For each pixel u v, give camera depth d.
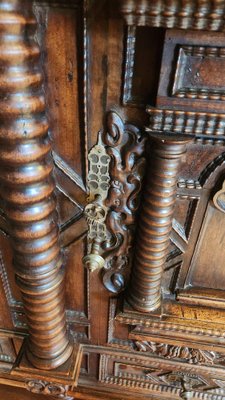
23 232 0.48
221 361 0.72
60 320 0.63
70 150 0.50
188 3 0.32
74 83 0.44
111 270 0.63
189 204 0.54
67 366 0.69
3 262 0.65
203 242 0.58
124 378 0.86
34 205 0.46
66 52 0.42
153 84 0.43
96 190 0.53
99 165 0.51
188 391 0.81
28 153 0.42
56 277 0.56
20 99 0.38
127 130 0.47
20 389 0.94
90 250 0.59
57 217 0.54
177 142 0.44
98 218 0.55
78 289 0.67
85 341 0.77
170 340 0.66
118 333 0.74
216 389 0.82
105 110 0.46
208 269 0.62
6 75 0.37
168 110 0.42
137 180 0.51
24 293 0.56
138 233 0.55
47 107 0.46
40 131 0.42
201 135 0.44
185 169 0.50
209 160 0.49
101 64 0.43
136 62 0.42
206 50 0.38
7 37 0.35
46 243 0.50
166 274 0.63
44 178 0.45
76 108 0.46
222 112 0.41
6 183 0.44
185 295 0.64
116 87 0.44
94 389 0.89
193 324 0.63
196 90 0.40
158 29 0.39
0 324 0.78
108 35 0.41
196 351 0.69
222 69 0.39
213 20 0.33
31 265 0.52
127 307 0.64
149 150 0.48
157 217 0.51
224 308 0.65
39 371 0.68
